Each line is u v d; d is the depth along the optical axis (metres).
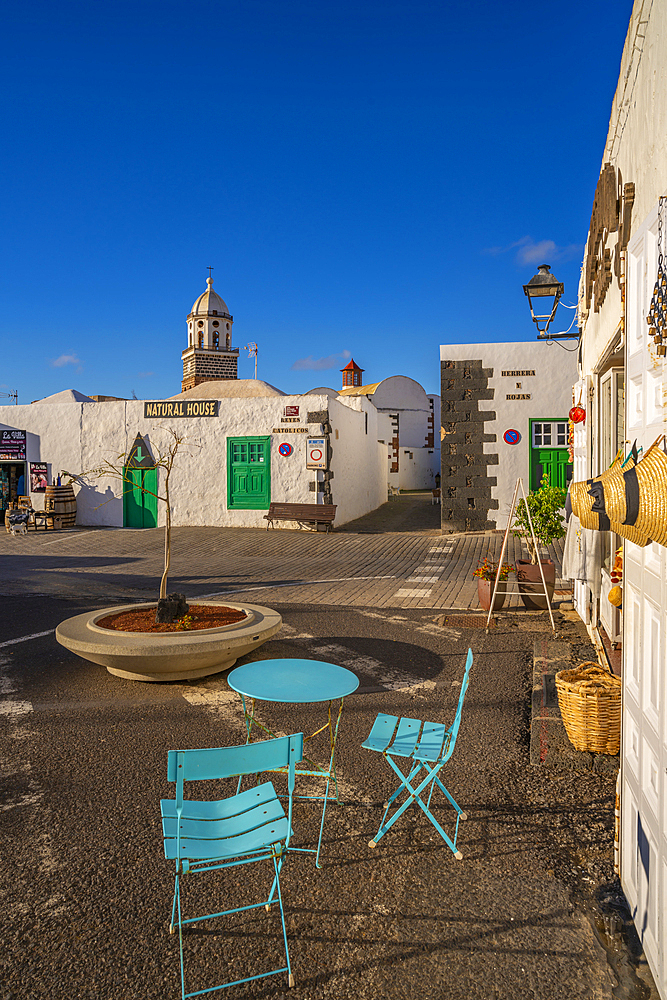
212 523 19.88
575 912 2.87
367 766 4.39
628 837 2.86
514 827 3.60
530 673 6.37
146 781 4.17
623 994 2.40
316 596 10.39
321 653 7.11
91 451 21.22
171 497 20.25
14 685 6.10
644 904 2.55
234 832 2.69
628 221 3.90
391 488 33.56
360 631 8.07
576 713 4.43
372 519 22.33
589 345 7.94
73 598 10.47
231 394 33.94
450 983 2.47
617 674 5.40
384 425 35.69
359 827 3.62
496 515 17.55
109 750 4.65
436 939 2.71
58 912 2.89
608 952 2.62
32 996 2.41
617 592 5.65
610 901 2.93
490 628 8.13
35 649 7.37
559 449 17.23
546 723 4.94
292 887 3.07
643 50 3.40
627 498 2.13
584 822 3.64
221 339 56.41
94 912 2.89
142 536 18.59
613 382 6.48
